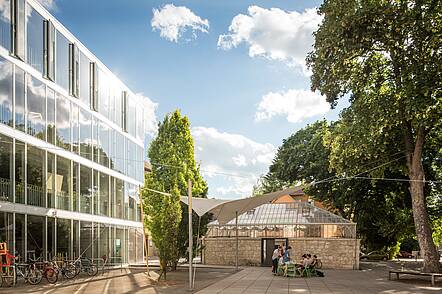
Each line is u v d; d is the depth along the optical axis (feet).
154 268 113.91
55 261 82.38
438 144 101.40
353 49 81.51
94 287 68.85
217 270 108.37
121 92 131.64
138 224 141.08
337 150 96.89
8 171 74.90
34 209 82.07
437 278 86.12
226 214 95.40
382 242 148.05
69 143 97.71
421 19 75.66
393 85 88.17
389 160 98.02
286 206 134.62
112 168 122.01
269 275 93.66
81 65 105.09
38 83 85.56
